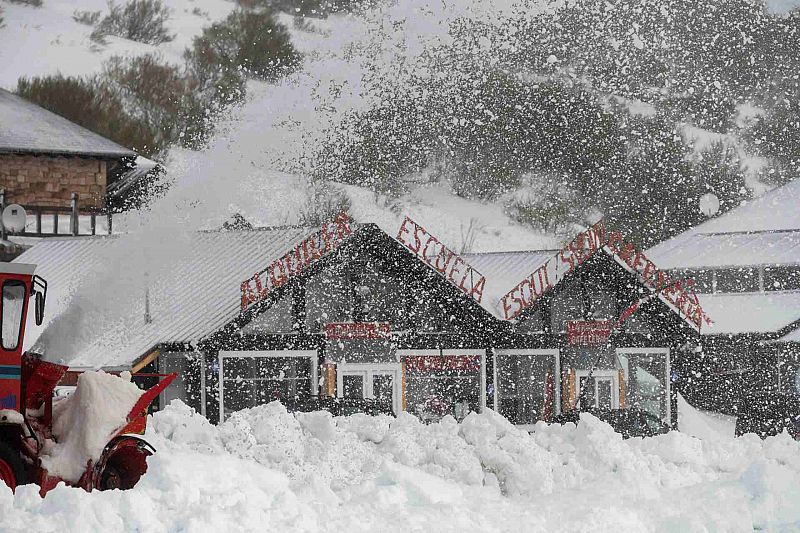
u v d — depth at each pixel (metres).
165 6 128.88
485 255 71.38
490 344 59.75
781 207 93.75
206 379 51.12
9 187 85.19
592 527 14.37
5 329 18.03
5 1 127.69
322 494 15.92
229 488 14.47
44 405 18.47
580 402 61.38
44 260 60.91
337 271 56.03
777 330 78.25
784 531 15.41
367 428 21.12
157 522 12.27
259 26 120.75
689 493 17.42
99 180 88.19
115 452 18.06
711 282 87.12
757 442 22.98
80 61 119.19
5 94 93.12
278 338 53.28
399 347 57.03
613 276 64.38
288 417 20.66
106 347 49.97
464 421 21.12
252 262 55.94
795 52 128.50
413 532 13.38
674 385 66.31
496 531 14.02
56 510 12.23
